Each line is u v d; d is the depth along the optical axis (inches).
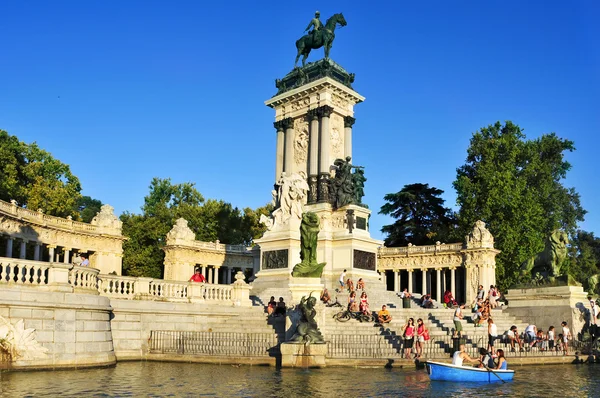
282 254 2018.9
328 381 913.5
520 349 1378.0
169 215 3412.9
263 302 1722.4
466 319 1641.2
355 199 2199.8
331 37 2466.8
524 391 860.0
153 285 1371.8
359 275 2049.7
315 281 1283.2
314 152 2316.7
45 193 2800.2
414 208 3563.0
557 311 1627.7
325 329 1298.0
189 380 903.1
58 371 968.9
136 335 1247.5
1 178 2659.9
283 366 1094.4
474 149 3208.7
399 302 1937.7
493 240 2854.3
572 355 1375.5
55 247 2591.0
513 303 1728.6
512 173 3019.2
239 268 3149.6
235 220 3558.1
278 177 2458.2
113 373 970.1
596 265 3971.5
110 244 2859.3
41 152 3029.0
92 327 1061.1
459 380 936.9
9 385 800.3
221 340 1242.0
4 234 2239.2
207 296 1444.4
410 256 3078.2
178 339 1264.8
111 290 1323.8
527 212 2866.6
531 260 1775.3
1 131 2792.8
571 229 3654.0
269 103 2516.0
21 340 955.3
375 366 1124.5
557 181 3462.1
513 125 3223.4
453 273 2920.8
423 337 1197.1
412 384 898.7
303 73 2443.4
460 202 3107.8
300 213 2080.5
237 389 817.5
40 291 984.9
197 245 2974.9
